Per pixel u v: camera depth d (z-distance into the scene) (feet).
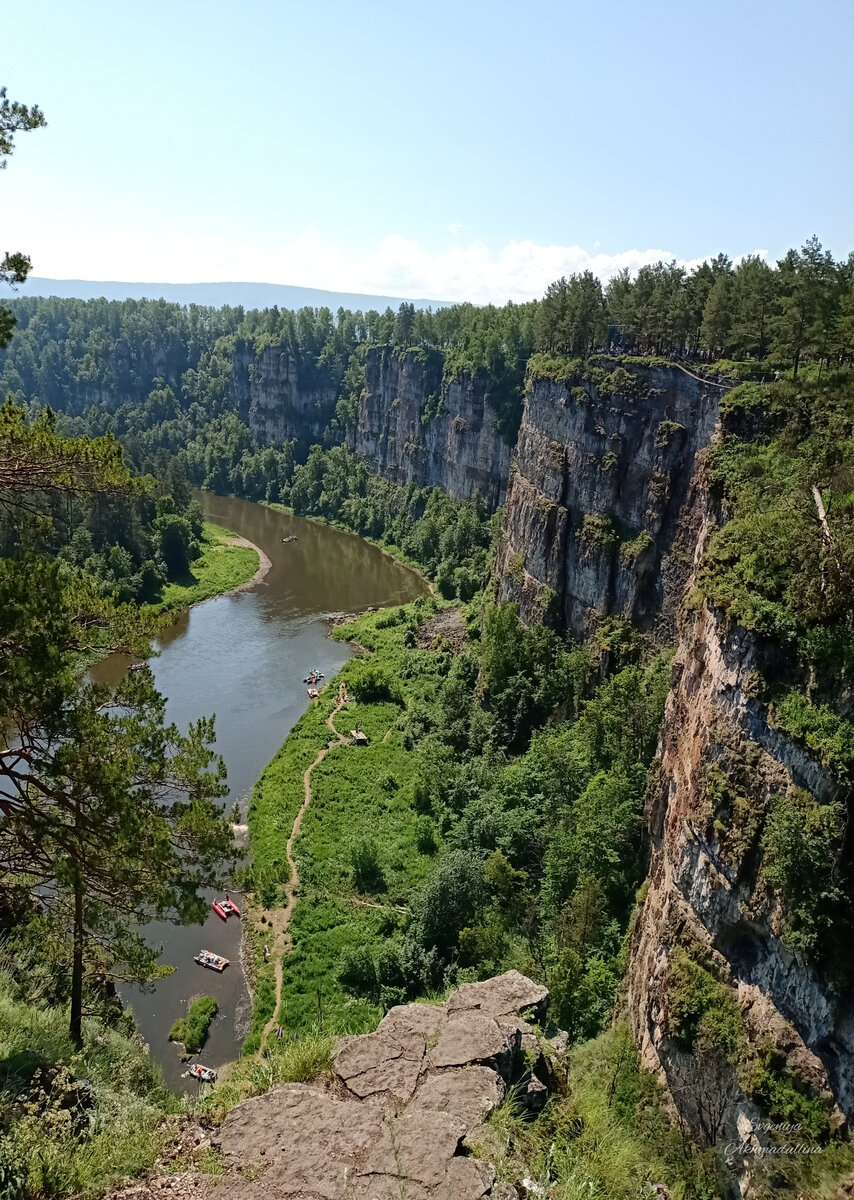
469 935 157.99
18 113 65.10
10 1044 69.82
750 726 103.71
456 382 495.82
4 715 67.31
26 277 68.85
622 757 179.22
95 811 74.18
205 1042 151.84
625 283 306.14
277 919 183.11
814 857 87.92
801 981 88.12
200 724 89.15
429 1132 48.42
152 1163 47.85
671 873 116.57
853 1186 75.87
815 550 106.52
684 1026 100.58
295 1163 46.73
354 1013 154.20
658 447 231.09
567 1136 55.06
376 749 257.34
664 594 230.27
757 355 229.45
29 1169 45.37
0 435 72.33
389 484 582.35
